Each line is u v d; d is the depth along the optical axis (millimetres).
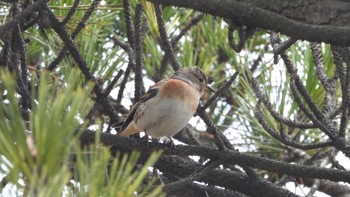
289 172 8500
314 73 11203
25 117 8039
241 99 11578
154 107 9609
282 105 11133
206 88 10836
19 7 8977
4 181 4191
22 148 3252
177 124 9766
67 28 9984
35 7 7336
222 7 6688
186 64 12211
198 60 13117
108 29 11414
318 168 8531
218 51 13211
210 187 10258
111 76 10594
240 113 11898
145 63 12328
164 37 9055
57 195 3275
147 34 12398
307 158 11406
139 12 8719
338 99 11305
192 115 9922
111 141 8352
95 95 9500
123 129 9953
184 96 9719
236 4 6652
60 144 3283
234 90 12844
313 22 6652
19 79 8242
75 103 3352
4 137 3252
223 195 10211
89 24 10555
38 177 3246
